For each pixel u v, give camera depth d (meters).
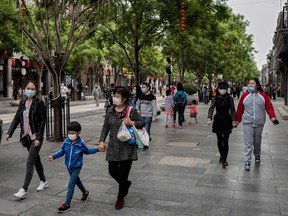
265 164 7.85
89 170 7.22
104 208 5.11
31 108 5.53
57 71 10.77
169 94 14.59
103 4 12.05
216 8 16.42
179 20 15.64
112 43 17.77
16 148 9.58
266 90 42.94
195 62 33.75
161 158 8.44
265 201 5.39
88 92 52.44
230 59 38.03
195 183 6.33
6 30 21.17
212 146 10.16
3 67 35.50
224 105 7.58
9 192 5.79
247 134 7.35
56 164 7.71
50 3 10.91
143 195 5.66
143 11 15.36
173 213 4.91
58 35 10.84
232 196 5.61
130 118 5.14
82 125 15.30
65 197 5.57
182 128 14.41
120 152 5.08
